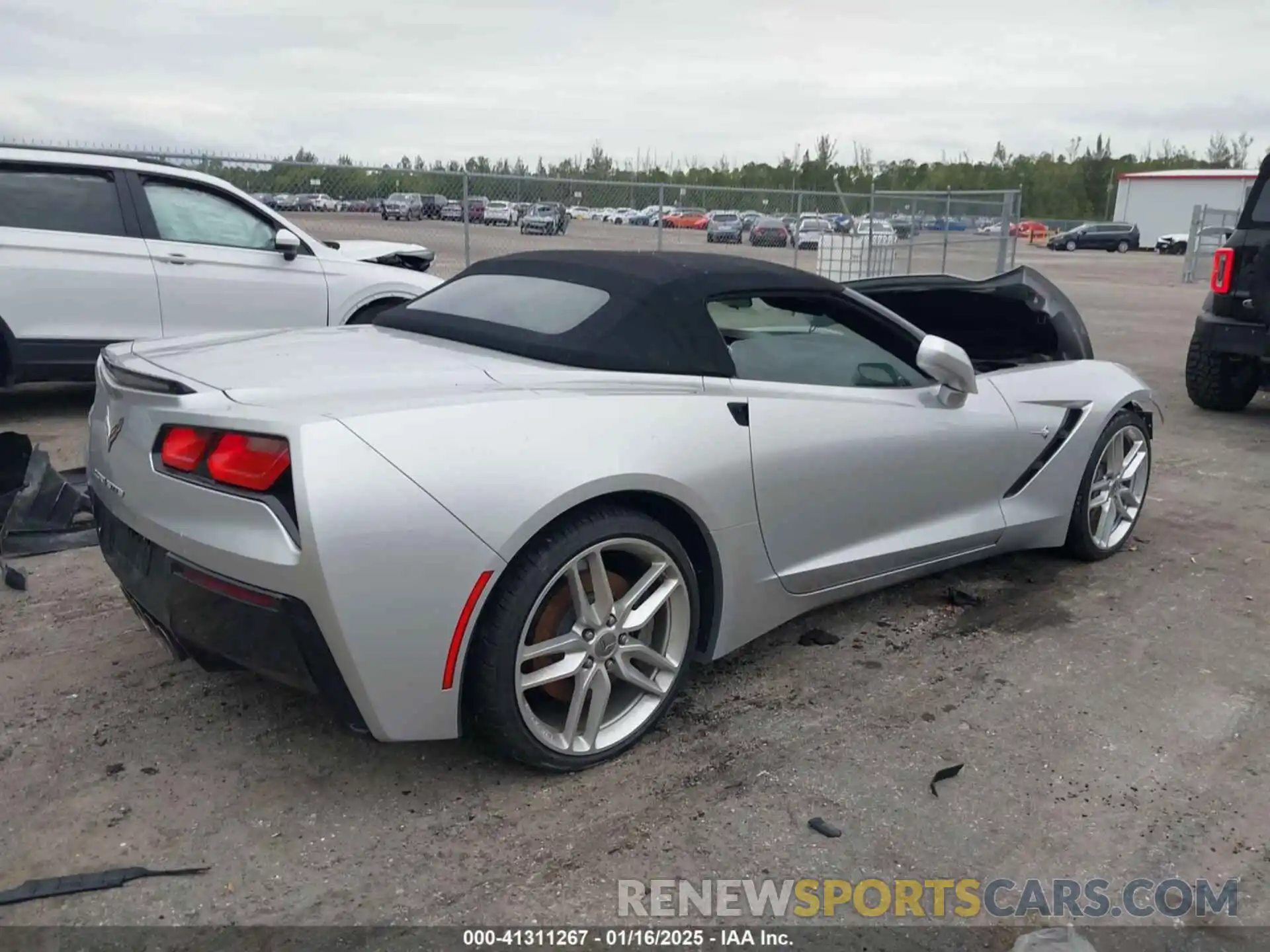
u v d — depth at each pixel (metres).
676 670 2.84
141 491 2.48
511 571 2.42
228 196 6.69
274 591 2.23
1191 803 2.65
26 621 3.49
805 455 3.07
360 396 2.42
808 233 13.98
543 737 2.56
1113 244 46.97
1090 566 4.39
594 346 2.81
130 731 2.80
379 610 2.24
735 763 2.76
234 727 2.84
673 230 12.69
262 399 2.36
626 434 2.62
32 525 4.18
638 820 2.49
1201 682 3.32
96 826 2.39
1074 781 2.73
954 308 4.58
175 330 6.46
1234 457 6.44
